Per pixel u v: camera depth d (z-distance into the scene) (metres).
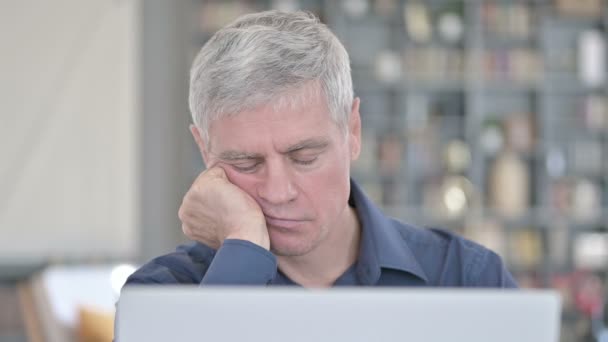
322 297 1.11
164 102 8.76
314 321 1.11
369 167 8.79
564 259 8.86
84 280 4.45
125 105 8.29
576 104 9.14
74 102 8.20
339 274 1.80
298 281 1.79
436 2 8.88
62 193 8.17
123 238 8.30
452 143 8.83
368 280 1.77
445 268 1.84
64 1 8.17
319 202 1.60
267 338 1.11
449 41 8.86
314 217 1.61
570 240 8.97
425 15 8.84
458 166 8.77
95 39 8.23
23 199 8.09
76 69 8.20
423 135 8.86
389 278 1.80
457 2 8.85
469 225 8.71
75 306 4.33
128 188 8.31
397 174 8.83
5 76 8.07
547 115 9.11
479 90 8.79
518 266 8.84
